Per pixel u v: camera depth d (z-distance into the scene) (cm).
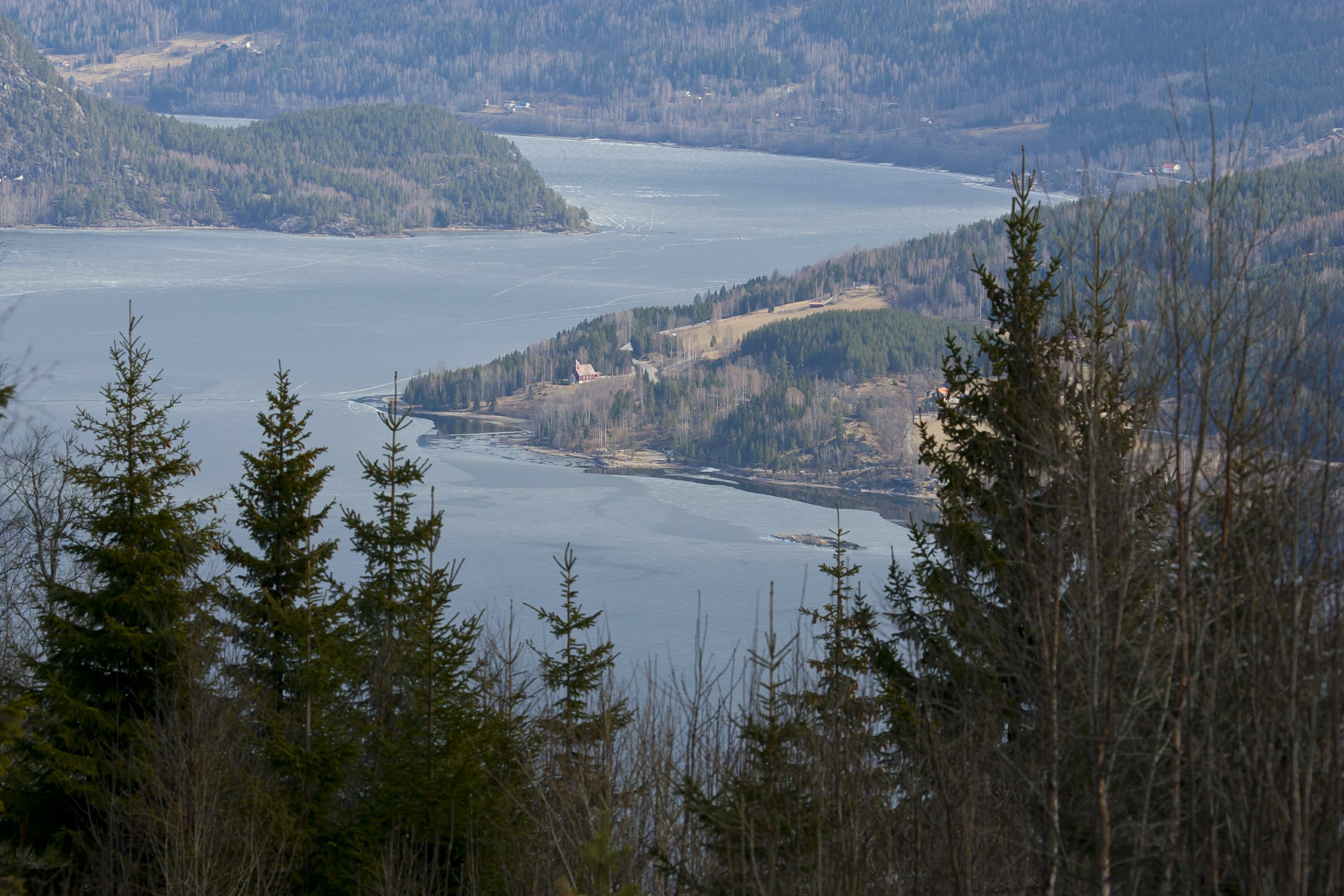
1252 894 1734
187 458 3756
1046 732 2133
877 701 2705
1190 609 2006
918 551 3036
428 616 3375
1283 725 1820
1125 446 2336
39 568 4359
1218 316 2016
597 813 2338
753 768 2348
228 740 3256
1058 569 2234
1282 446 1970
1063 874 2191
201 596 3647
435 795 3141
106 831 3316
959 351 3138
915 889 2080
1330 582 1891
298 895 3186
